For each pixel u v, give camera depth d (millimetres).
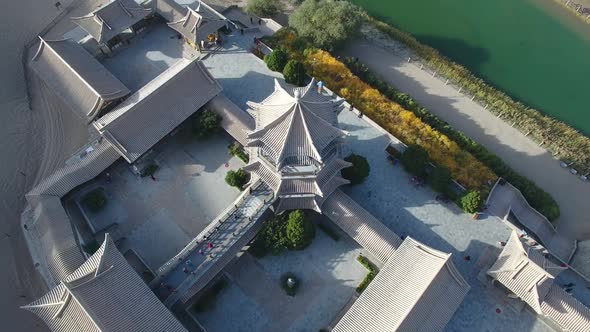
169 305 50875
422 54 80438
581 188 68500
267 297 55594
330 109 51875
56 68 67500
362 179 60094
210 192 62906
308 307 55062
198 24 72375
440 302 48219
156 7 76812
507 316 54062
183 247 58781
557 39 85812
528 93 78938
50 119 69500
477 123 73562
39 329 53906
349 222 56125
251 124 63375
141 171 63969
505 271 52406
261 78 72688
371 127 67938
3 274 56906
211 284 55812
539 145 71750
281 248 55219
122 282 47344
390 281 49750
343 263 57906
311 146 47781
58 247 53062
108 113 63000
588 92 79500
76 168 59781
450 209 61344
